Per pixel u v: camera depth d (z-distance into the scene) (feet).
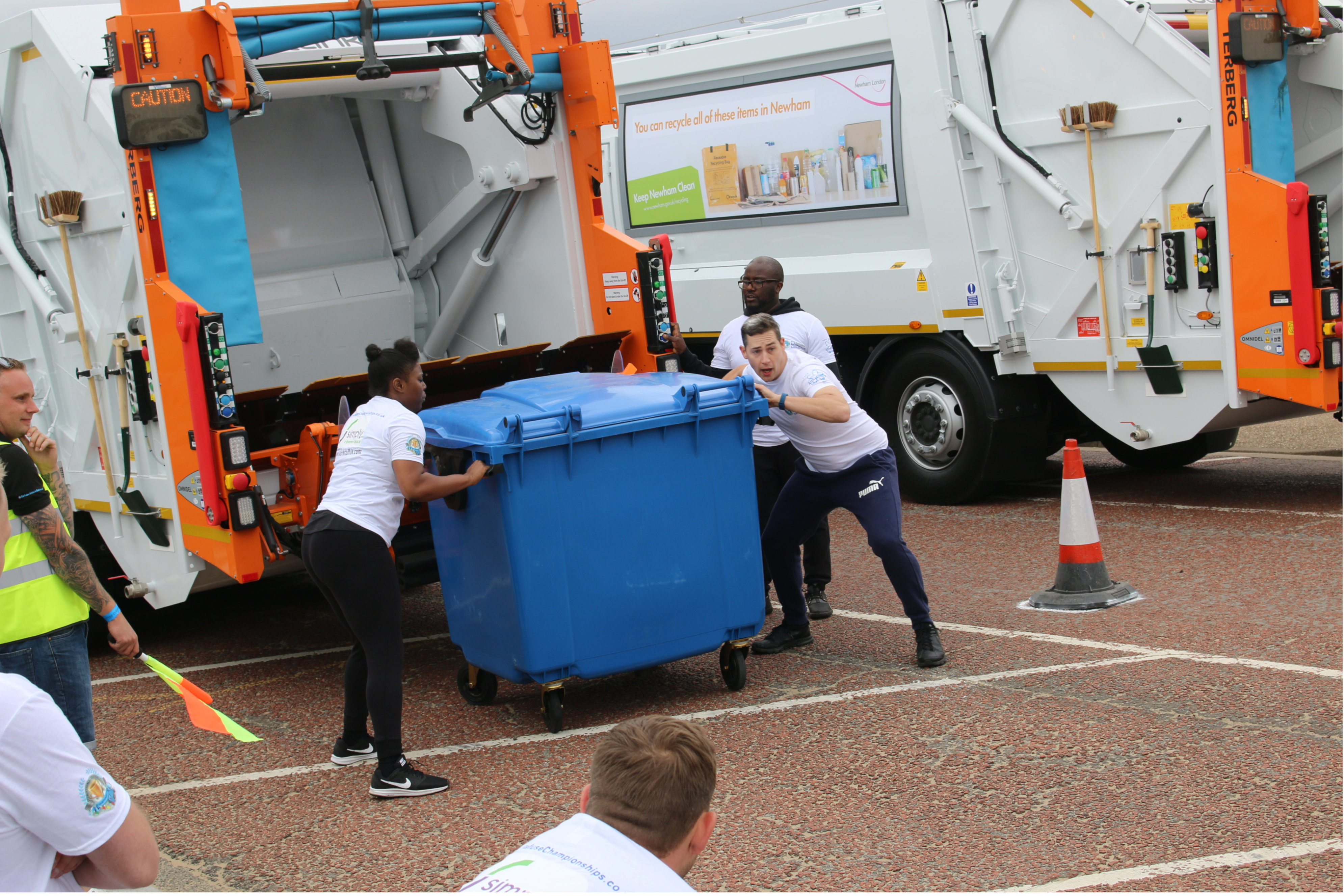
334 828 13.87
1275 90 23.79
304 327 25.61
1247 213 23.48
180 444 18.26
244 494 17.47
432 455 16.74
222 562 17.98
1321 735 14.10
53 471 14.15
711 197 33.30
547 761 15.37
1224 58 23.41
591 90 21.90
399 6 19.61
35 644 12.37
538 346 21.70
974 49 27.04
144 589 20.89
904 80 28.17
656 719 6.66
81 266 20.40
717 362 21.24
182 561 19.26
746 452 17.19
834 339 31.48
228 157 18.21
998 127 27.02
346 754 15.80
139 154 17.67
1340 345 22.98
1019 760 14.12
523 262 24.17
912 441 29.63
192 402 17.44
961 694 16.42
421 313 27.25
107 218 19.12
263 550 17.85
